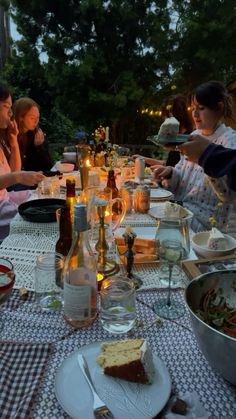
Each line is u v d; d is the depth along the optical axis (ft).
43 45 21.45
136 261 3.81
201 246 4.27
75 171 9.04
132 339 2.50
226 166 3.67
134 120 23.47
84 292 2.75
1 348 2.57
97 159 9.37
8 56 22.66
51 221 5.16
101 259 3.63
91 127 23.03
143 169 7.95
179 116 9.99
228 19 20.52
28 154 11.41
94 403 2.04
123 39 21.31
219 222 6.56
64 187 7.22
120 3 20.36
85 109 22.12
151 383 2.19
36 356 2.50
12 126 9.34
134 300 2.88
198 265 3.49
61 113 23.35
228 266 3.48
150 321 2.93
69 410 2.01
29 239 4.58
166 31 21.24
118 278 3.04
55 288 3.23
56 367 2.39
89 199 4.53
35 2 20.03
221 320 2.55
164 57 21.66
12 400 2.13
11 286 2.81
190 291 2.60
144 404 2.05
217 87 6.72
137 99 21.38
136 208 5.73
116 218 5.04
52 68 21.48
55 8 20.31
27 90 22.49
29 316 2.97
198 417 1.99
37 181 6.54
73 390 2.15
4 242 4.47
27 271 3.72
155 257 3.86
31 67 21.95
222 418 2.03
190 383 2.28
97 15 20.29
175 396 2.15
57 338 2.71
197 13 20.90
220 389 2.23
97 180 7.06
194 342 2.67
